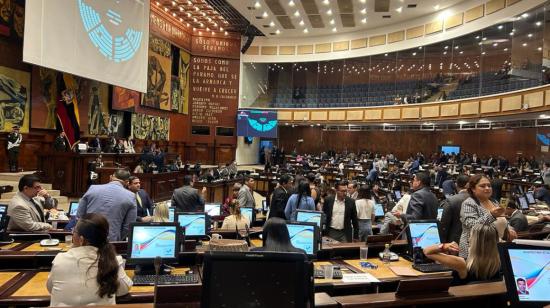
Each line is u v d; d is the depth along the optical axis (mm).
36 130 12773
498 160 17641
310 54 24281
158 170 14430
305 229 4352
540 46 13828
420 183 5480
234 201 6965
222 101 23344
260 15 20484
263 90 25703
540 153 16562
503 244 2379
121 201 4445
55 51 9820
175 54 21234
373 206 6934
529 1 14266
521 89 14531
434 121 19500
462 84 18812
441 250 3248
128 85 13234
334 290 3945
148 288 3422
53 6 9711
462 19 17875
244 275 1799
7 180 10578
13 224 4973
